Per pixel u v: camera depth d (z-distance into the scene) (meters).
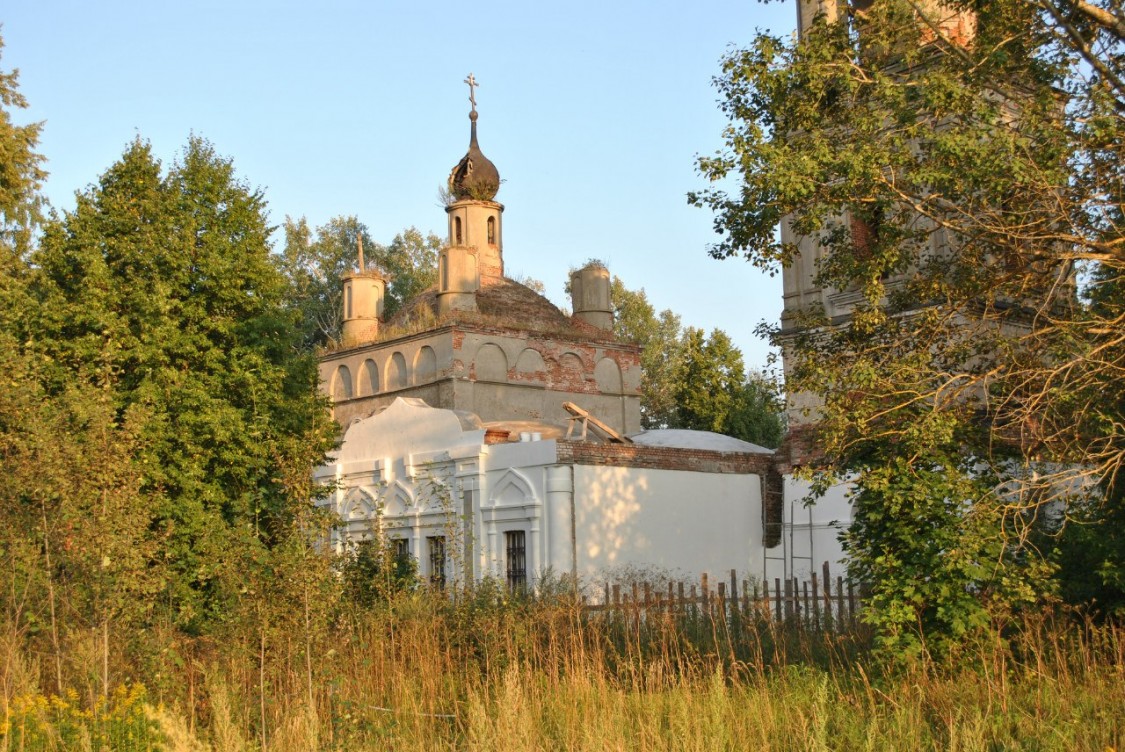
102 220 20.28
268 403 20.70
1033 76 15.49
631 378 41.66
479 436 28.28
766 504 29.42
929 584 14.25
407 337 38.56
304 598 14.66
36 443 15.70
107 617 14.84
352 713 13.68
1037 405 14.22
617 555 26.52
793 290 27.44
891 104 14.80
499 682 15.73
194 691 15.01
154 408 19.00
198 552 18.59
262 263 21.03
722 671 15.56
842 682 14.66
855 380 14.48
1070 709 12.05
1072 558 15.76
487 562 27.36
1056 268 15.95
